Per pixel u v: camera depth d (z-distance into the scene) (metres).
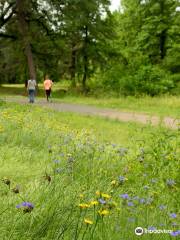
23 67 52.81
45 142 10.07
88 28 47.41
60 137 10.54
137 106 28.12
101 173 7.27
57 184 5.77
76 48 49.00
